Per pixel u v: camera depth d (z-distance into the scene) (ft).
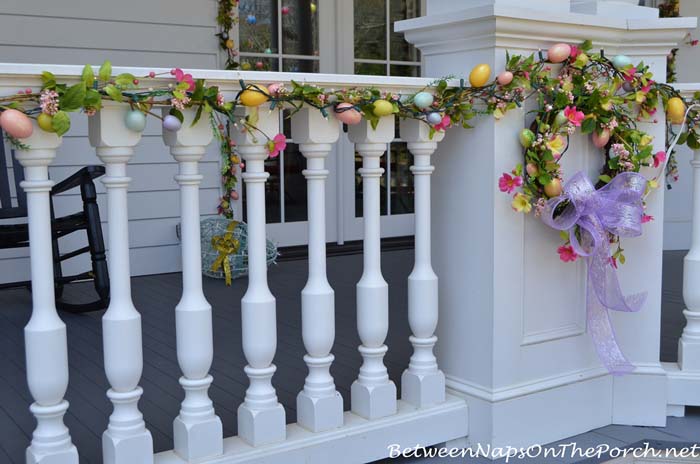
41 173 5.11
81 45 14.75
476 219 7.10
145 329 11.40
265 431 6.19
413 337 7.17
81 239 15.14
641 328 7.98
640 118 7.69
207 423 5.93
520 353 7.24
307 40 17.75
